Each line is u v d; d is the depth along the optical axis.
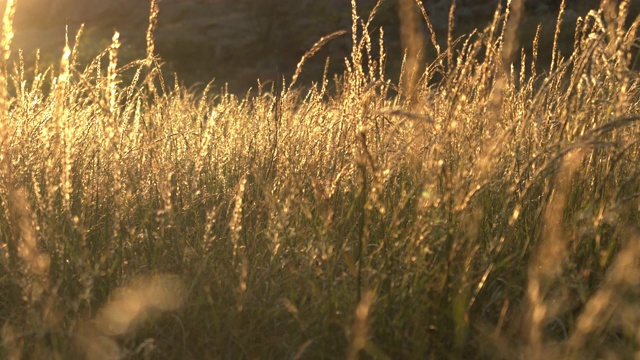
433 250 2.88
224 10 37.19
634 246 2.55
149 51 3.31
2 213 3.22
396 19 24.42
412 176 3.41
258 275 2.89
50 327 2.46
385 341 2.48
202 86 25.88
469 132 3.12
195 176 3.34
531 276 2.45
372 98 3.38
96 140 3.85
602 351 2.43
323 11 32.03
